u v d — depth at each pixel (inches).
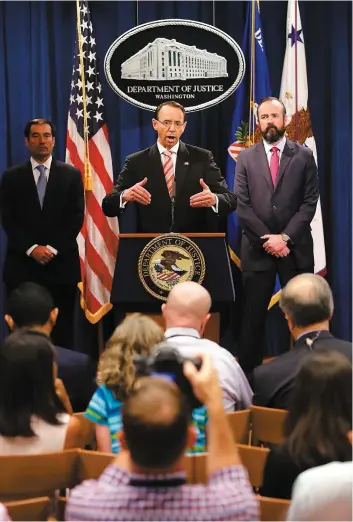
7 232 216.7
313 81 249.6
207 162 217.0
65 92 246.2
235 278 247.1
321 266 241.6
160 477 66.9
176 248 195.3
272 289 221.1
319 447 92.7
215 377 73.5
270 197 219.3
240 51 229.3
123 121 245.4
